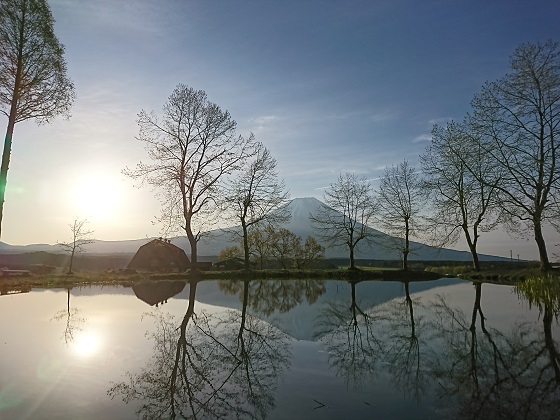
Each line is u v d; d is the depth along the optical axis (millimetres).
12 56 16094
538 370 6062
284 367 6398
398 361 6695
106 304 14047
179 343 8078
